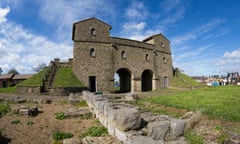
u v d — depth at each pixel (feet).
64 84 74.64
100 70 90.68
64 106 45.70
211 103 31.99
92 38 90.84
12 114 33.60
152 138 14.49
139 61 107.45
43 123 27.94
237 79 188.34
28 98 55.47
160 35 123.95
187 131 16.84
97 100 31.22
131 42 105.09
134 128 16.53
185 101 37.35
